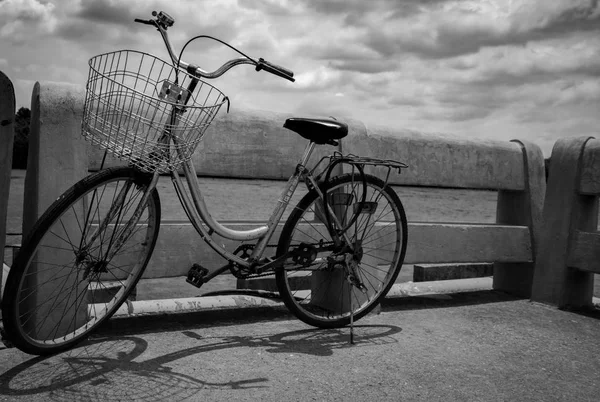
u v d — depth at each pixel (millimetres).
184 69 2762
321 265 3529
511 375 2990
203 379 2689
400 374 2910
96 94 2475
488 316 4117
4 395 2389
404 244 3859
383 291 3826
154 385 2578
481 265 5664
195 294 5113
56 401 2363
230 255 3182
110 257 2785
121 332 3291
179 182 2912
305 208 3447
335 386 2715
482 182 4590
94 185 2664
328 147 4000
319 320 3557
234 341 3262
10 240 6852
